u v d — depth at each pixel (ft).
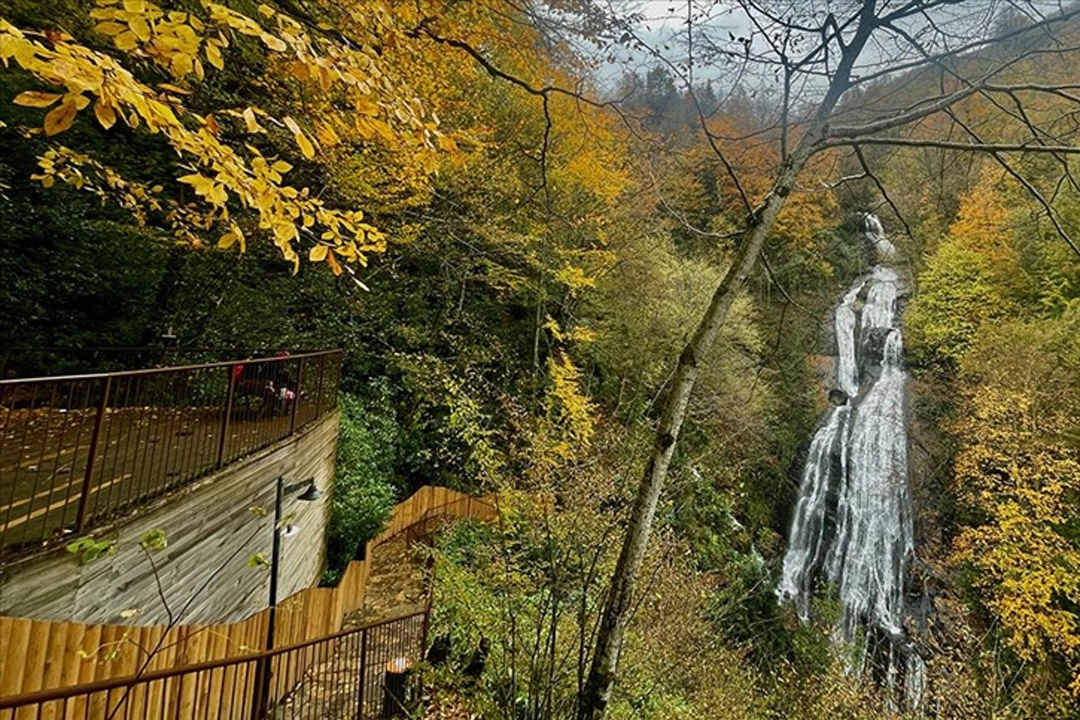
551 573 11.09
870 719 21.16
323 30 8.32
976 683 22.04
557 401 27.96
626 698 12.09
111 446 13.94
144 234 22.12
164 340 24.85
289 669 16.90
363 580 26.61
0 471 11.42
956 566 35.22
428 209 30.07
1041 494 27.86
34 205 20.83
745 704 19.67
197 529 12.78
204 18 11.57
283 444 17.97
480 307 43.19
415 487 36.24
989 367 35.17
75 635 9.26
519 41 12.76
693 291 42.45
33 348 20.67
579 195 33.76
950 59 10.10
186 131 5.79
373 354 38.04
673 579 18.30
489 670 11.06
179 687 11.57
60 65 4.40
